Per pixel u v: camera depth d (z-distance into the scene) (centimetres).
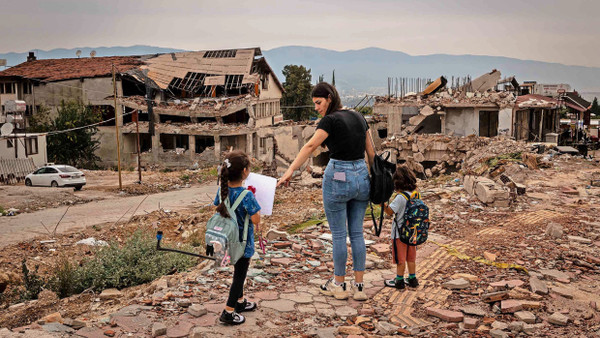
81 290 823
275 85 5447
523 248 738
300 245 752
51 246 1553
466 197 1199
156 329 418
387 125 4194
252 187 465
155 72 5019
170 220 1934
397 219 554
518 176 1517
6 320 653
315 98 497
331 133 477
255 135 4806
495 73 4053
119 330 433
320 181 2580
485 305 507
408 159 3709
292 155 4084
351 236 520
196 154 4569
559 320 460
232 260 428
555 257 686
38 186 3058
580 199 1146
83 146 4631
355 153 486
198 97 4850
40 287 883
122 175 3962
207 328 438
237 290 446
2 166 3306
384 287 566
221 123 4600
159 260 864
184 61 5153
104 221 2005
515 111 3769
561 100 4634
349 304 514
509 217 984
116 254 866
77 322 450
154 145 4650
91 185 3347
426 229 550
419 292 547
